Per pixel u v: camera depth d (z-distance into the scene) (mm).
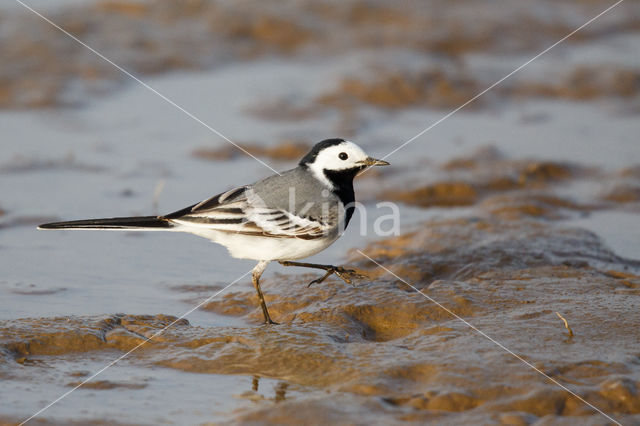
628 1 29641
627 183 16531
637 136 19594
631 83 22750
